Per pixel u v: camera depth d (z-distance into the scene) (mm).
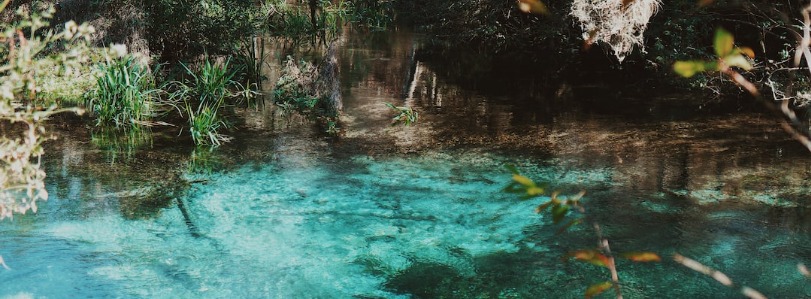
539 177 6051
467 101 9289
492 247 4695
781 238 4734
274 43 14281
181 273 4301
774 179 5871
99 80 8086
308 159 6668
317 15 16859
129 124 7938
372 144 7203
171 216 5211
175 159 6633
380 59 12648
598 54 11812
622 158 6570
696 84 9594
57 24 10078
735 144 6945
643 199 5480
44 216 5125
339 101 8930
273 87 10242
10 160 2473
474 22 14289
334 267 4406
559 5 11078
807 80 8359
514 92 9875
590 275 4289
